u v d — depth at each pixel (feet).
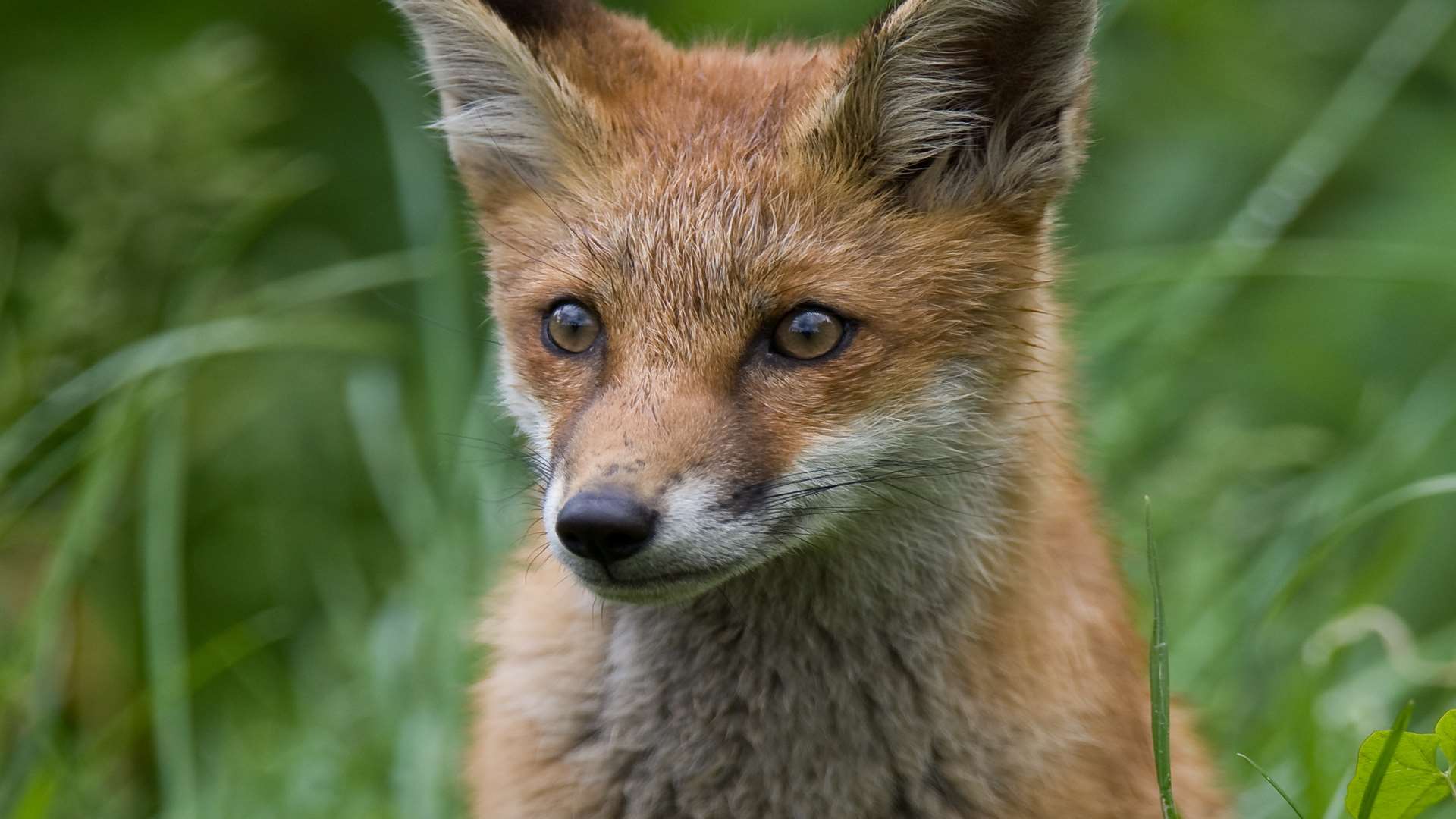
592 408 24.84
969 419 26.13
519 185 28.27
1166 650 23.63
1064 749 25.76
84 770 33.22
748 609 26.02
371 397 40.04
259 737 36.58
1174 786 27.78
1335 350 43.04
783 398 25.09
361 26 48.55
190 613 43.73
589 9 29.99
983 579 26.11
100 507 34.40
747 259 25.36
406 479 38.19
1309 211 44.65
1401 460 37.40
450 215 38.52
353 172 47.73
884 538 25.79
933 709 25.84
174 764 31.63
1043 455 27.09
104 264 38.29
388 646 35.70
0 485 34.65
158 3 47.47
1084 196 44.96
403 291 47.37
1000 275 26.40
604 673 26.50
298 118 48.08
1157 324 38.88
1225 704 34.09
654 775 26.35
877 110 26.23
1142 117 45.21
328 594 40.60
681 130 27.22
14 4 47.14
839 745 26.13
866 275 25.52
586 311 26.23
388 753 34.60
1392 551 35.65
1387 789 23.66
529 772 26.71
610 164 27.07
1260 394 43.29
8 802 30.86
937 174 26.63
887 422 25.52
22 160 45.32
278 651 43.29
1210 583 36.24
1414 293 42.91
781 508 24.67
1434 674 31.65
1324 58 46.01
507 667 27.27
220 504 44.24
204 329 35.47
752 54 30.78
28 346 36.83
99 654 39.09
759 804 26.45
